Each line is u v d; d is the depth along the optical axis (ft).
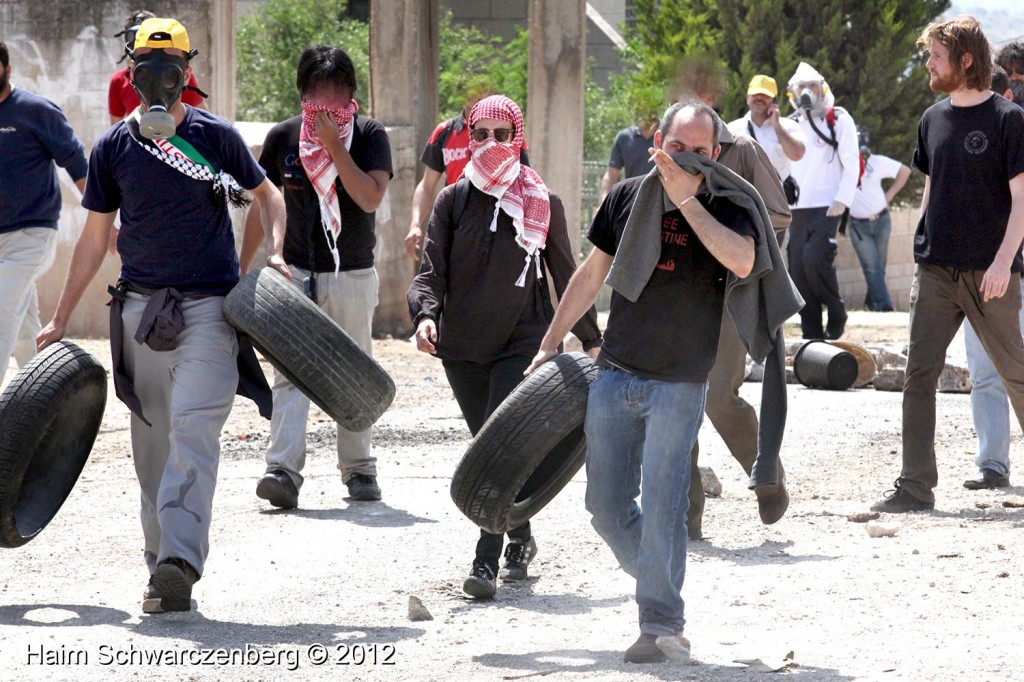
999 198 63.67
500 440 45.62
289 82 212.23
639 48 210.79
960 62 63.62
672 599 44.01
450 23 228.02
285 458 68.28
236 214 125.70
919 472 66.13
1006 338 65.16
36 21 128.67
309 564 58.13
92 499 70.90
